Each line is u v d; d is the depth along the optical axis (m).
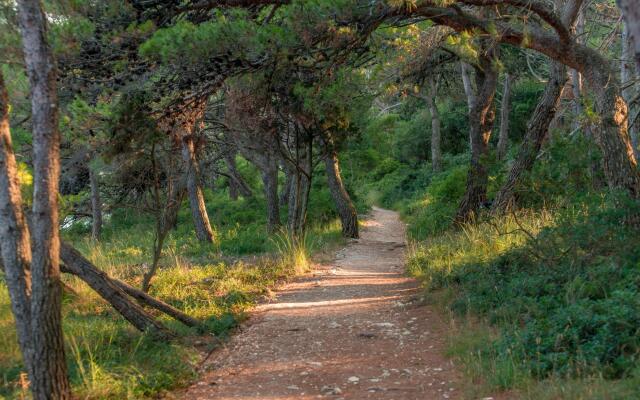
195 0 9.05
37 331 5.45
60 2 7.84
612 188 9.64
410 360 7.36
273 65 9.73
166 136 10.63
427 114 47.56
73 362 7.05
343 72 12.14
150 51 7.90
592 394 5.01
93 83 9.07
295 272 14.82
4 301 10.30
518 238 12.50
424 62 16.78
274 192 24.08
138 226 28.11
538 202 14.70
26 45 5.45
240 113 15.91
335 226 25.92
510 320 7.90
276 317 10.17
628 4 3.55
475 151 19.95
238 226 25.83
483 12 11.82
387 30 11.09
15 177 5.68
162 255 18.75
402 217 33.19
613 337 5.91
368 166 46.44
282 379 6.86
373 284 13.09
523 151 16.88
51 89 5.52
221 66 9.05
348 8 8.34
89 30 7.79
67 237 26.30
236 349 8.28
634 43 3.57
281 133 18.80
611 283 7.49
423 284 11.81
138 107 9.41
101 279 8.08
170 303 10.92
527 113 41.06
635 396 4.80
